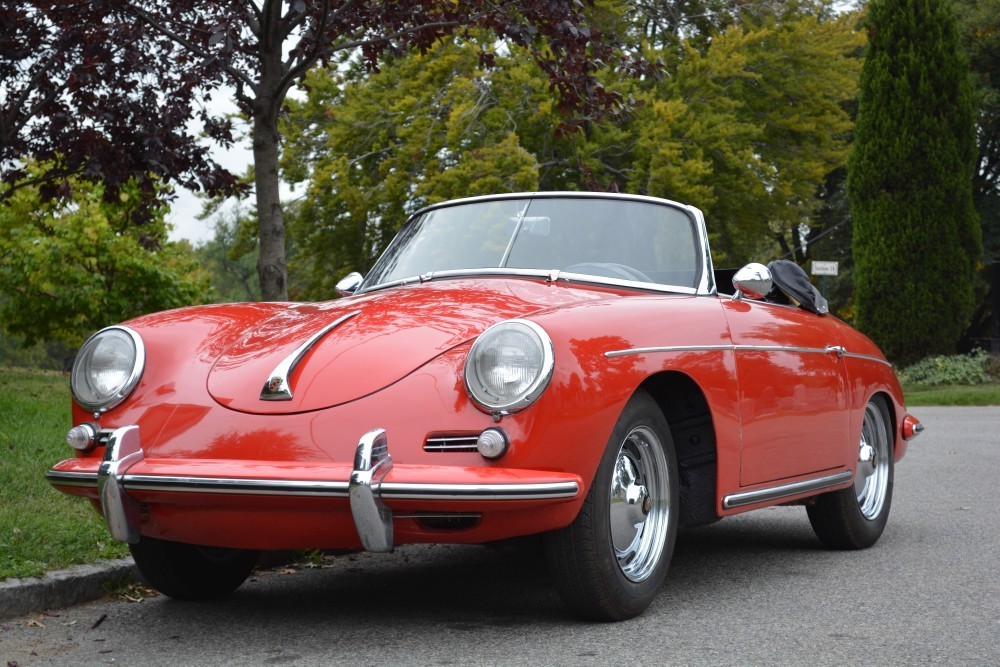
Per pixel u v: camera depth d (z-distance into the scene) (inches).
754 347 154.3
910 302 792.9
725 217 911.7
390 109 855.7
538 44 303.3
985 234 1157.1
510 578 164.4
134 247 562.3
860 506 194.5
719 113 860.6
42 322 586.9
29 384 494.3
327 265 945.5
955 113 789.2
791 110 917.2
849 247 1284.4
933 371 785.6
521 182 756.6
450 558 183.3
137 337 138.9
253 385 128.6
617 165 876.6
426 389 121.6
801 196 925.2
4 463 221.1
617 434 127.3
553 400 118.0
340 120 864.9
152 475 121.3
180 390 132.3
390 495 112.9
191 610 144.9
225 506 121.6
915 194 788.0
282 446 121.0
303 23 307.1
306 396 124.7
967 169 797.2
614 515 131.8
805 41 895.1
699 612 140.3
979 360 810.2
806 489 169.0
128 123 331.3
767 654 119.6
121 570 154.0
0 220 560.1
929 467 319.0
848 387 183.6
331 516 119.7
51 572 147.2
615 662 116.0
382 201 861.2
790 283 186.4
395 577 167.0
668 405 149.3
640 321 134.3
